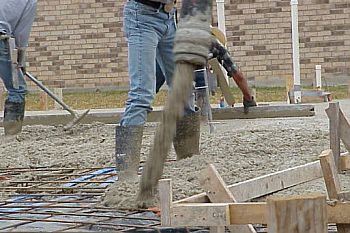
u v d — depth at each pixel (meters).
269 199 6.26
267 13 38.97
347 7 38.44
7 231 8.99
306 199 6.21
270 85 39.09
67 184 12.10
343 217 7.22
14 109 19.88
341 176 11.66
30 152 16.27
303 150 14.79
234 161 13.45
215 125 20.94
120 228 8.94
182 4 7.06
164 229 8.70
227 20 39.34
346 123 11.61
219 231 7.90
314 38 38.84
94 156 15.20
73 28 40.69
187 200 8.27
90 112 24.55
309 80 38.88
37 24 40.84
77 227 9.07
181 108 7.01
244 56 39.34
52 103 33.03
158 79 14.61
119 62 40.53
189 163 13.30
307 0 38.69
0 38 19.39
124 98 37.28
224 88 22.52
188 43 6.81
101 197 10.65
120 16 40.25
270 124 20.53
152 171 7.64
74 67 40.88
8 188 11.88
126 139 12.14
